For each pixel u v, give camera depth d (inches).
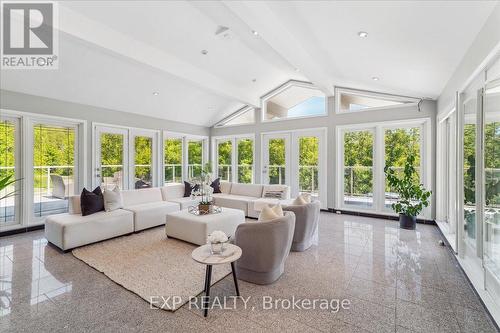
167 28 140.1
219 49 169.3
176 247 135.3
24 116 167.6
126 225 154.6
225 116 305.4
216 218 142.6
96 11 120.2
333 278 101.2
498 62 83.8
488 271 86.7
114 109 220.4
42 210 178.5
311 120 241.1
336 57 155.1
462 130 119.0
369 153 215.5
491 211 88.7
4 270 107.0
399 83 173.3
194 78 189.0
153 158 257.3
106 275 102.0
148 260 117.6
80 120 197.2
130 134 235.1
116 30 135.9
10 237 154.9
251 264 94.9
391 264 114.7
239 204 211.0
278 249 92.6
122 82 191.2
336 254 126.5
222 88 218.7
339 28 116.7
